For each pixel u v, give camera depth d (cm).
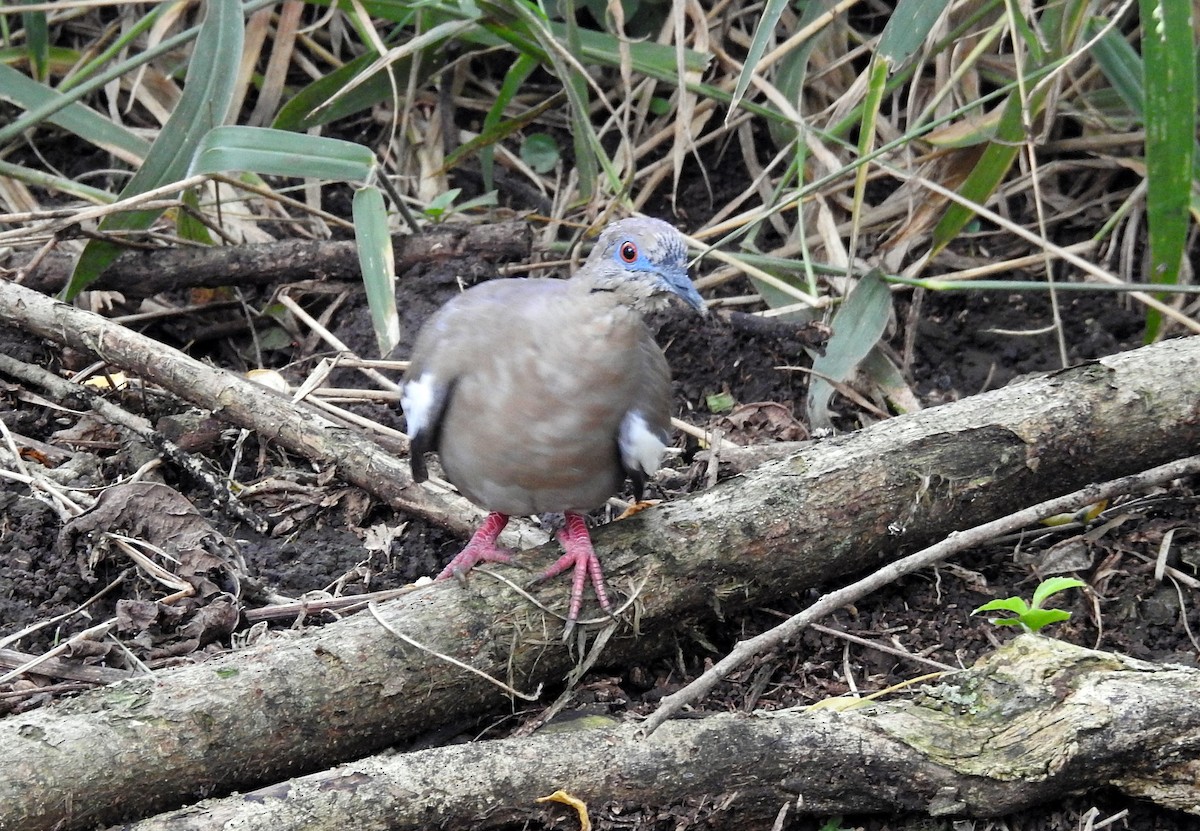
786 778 825
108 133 1369
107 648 912
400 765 788
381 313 1123
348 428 1110
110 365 1178
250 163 1166
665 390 916
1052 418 1018
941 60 1370
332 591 1020
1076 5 1212
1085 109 1427
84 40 1547
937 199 1298
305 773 842
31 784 752
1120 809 860
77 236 1224
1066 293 1375
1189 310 1312
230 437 1148
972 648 984
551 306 852
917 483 995
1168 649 984
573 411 854
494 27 1326
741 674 962
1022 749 836
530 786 796
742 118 1478
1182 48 1034
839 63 1398
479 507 1054
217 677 821
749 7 1507
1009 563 1062
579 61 1370
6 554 1008
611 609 911
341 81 1411
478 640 880
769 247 1459
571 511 927
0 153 1469
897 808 841
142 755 781
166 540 1007
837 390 1270
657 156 1534
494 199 1355
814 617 878
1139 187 1356
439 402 889
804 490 979
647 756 814
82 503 1043
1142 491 1105
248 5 1247
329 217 1282
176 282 1284
